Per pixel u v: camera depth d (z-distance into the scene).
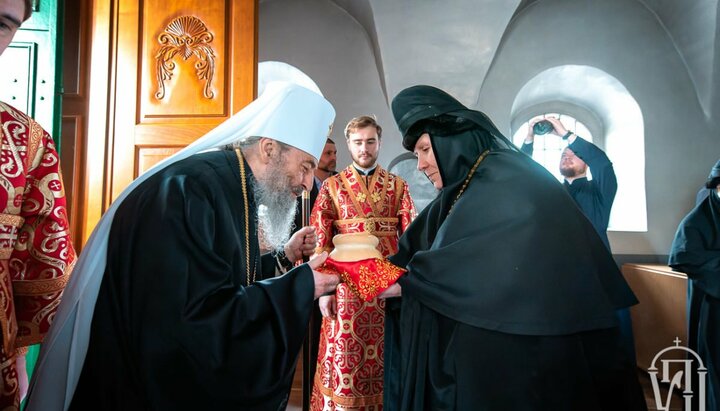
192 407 0.83
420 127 1.26
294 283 0.97
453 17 4.70
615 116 5.53
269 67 5.33
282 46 5.25
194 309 0.82
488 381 1.01
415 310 1.14
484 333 1.04
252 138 1.08
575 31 5.23
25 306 1.01
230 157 1.04
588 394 1.01
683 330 3.20
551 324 0.99
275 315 0.90
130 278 0.85
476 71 5.01
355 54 5.23
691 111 5.14
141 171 2.51
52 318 1.02
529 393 1.00
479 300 1.03
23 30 2.16
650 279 3.74
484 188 1.14
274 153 1.05
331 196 2.37
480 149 1.25
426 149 1.26
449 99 1.26
